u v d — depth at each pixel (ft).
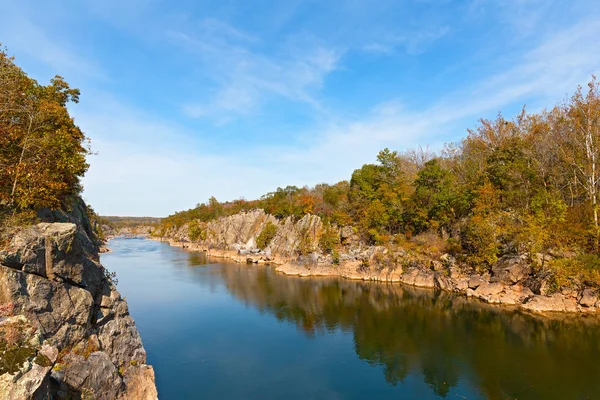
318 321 145.69
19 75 82.99
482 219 187.21
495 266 176.24
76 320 67.26
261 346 118.32
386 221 262.67
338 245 280.51
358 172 328.90
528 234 164.86
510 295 161.17
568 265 147.74
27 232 63.31
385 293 193.67
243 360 107.04
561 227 162.81
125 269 291.38
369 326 137.59
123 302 89.35
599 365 97.76
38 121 82.23
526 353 107.04
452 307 159.74
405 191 281.74
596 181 163.94
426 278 206.69
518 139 220.23
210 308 167.12
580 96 170.71
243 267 305.12
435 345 116.16
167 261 347.97
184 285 222.28
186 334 130.31
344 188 392.88
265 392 87.97
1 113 75.10
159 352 113.09
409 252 226.17
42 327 58.29
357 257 252.21
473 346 114.21
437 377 94.32
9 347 47.01
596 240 151.02
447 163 320.09
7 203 69.97
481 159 255.50
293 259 279.69
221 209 570.46
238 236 422.82
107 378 65.82
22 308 56.18
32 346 50.65
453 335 124.57
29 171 73.26
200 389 89.20
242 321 146.41
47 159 79.56
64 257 68.13
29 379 44.68
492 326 131.95
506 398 82.74
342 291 202.39
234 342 122.01
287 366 102.78
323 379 94.73
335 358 108.06
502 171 205.87
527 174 195.31
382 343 119.44
